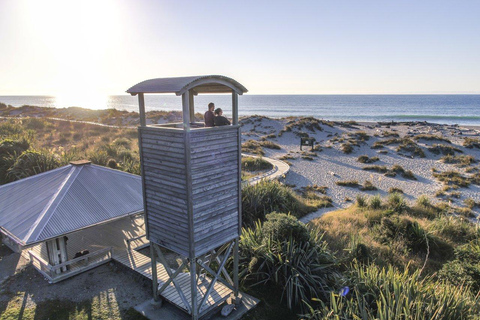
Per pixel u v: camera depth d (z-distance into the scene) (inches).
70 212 362.3
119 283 350.9
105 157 755.4
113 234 449.4
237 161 289.9
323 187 892.0
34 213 359.3
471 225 578.9
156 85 253.6
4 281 352.5
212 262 395.9
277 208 563.8
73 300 320.2
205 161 260.8
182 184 256.5
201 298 311.3
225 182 282.2
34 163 634.2
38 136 1131.9
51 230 332.2
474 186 940.0
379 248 447.5
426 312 253.8
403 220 513.3
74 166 445.4
